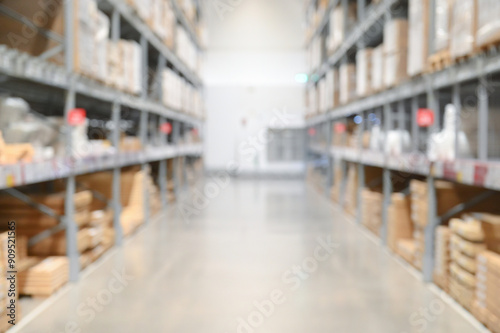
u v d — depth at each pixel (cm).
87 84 394
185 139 1005
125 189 605
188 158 1175
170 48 762
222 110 1353
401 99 494
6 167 247
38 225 364
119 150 539
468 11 291
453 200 365
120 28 614
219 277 382
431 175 356
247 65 1434
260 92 1351
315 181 1098
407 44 450
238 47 1430
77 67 352
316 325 280
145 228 604
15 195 362
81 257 394
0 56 252
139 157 577
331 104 832
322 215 712
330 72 838
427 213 367
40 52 355
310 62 1124
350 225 627
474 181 277
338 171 817
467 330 271
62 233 364
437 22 349
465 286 303
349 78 704
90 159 391
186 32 998
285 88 1351
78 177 487
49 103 503
